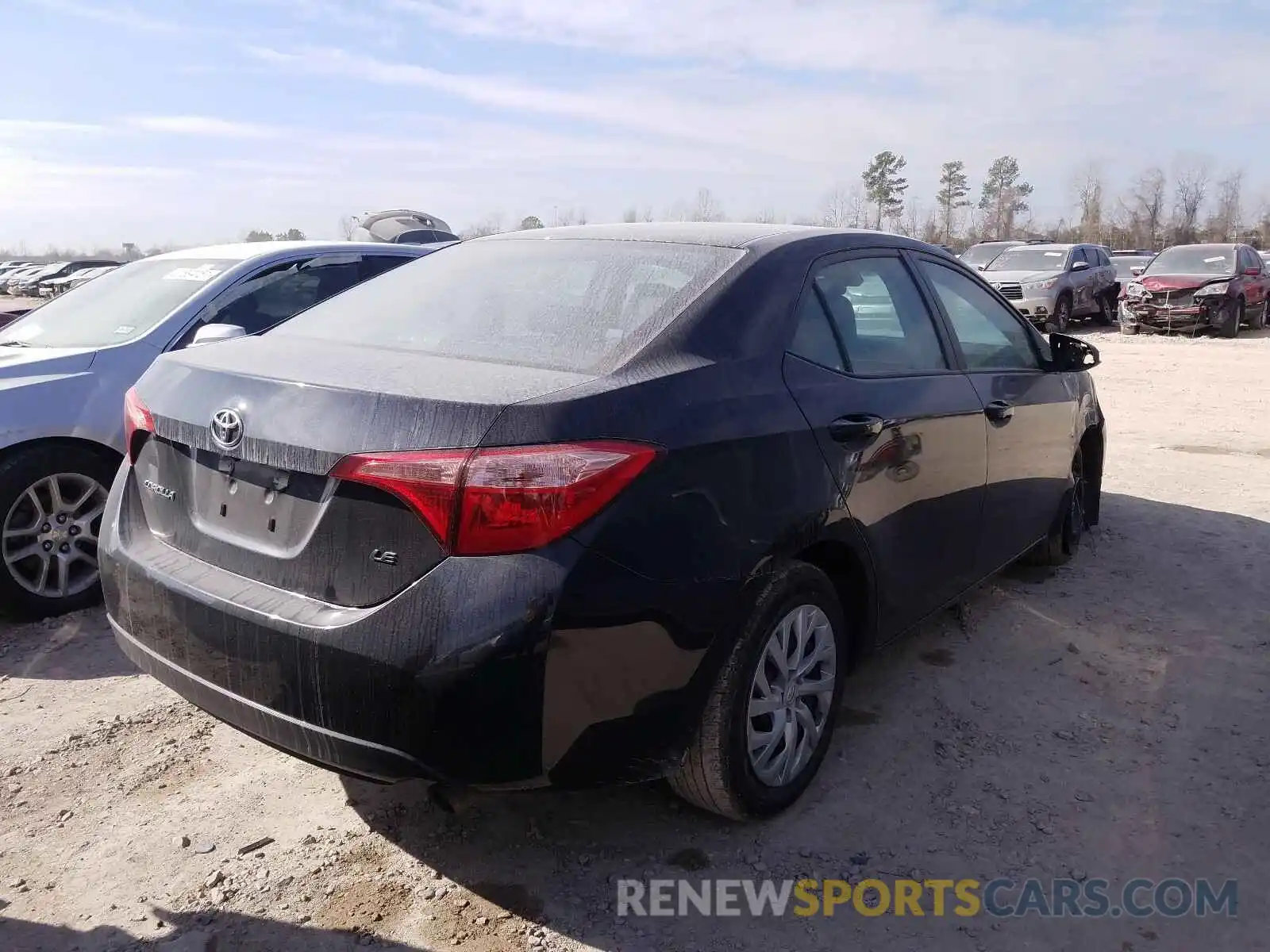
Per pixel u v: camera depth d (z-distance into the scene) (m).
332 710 2.40
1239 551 5.52
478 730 2.32
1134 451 8.20
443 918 2.61
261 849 2.89
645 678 2.49
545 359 2.79
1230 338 18.98
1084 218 79.00
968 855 2.90
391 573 2.38
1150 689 3.92
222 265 5.50
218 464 2.71
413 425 2.38
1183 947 2.54
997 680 3.99
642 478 2.46
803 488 2.90
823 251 3.42
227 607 2.55
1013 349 4.48
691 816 3.07
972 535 3.95
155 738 3.52
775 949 2.52
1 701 3.77
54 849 2.88
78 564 4.63
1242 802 3.16
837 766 3.36
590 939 2.54
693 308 2.90
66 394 4.50
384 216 11.75
